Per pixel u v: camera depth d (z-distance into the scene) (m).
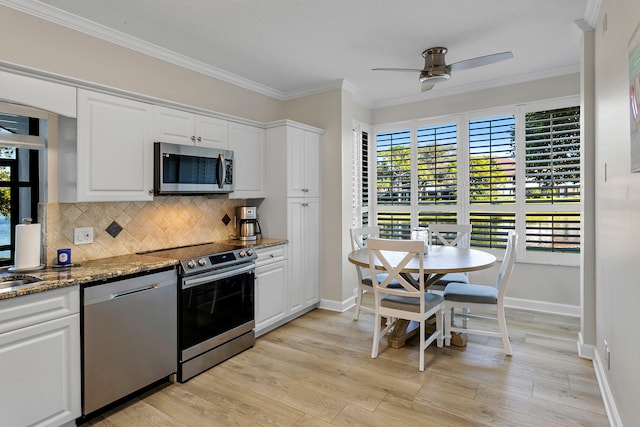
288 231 3.70
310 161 4.02
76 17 2.51
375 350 2.90
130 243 2.86
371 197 5.12
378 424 2.06
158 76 3.09
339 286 4.12
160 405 2.28
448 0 2.44
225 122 3.31
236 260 2.98
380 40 3.02
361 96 4.69
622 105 1.79
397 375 2.62
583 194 2.80
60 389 1.93
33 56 2.34
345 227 4.14
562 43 3.14
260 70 3.66
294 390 2.44
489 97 4.23
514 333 3.37
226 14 2.56
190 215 3.35
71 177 2.29
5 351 1.73
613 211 2.05
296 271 3.81
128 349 2.24
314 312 4.09
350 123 4.23
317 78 3.93
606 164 2.24
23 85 1.99
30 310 1.81
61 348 1.94
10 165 2.29
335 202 4.12
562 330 3.43
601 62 2.38
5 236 2.29
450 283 3.54
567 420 2.07
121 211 2.81
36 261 2.24
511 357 2.88
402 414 2.15
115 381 2.18
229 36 2.90
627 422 1.74
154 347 2.39
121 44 2.82
